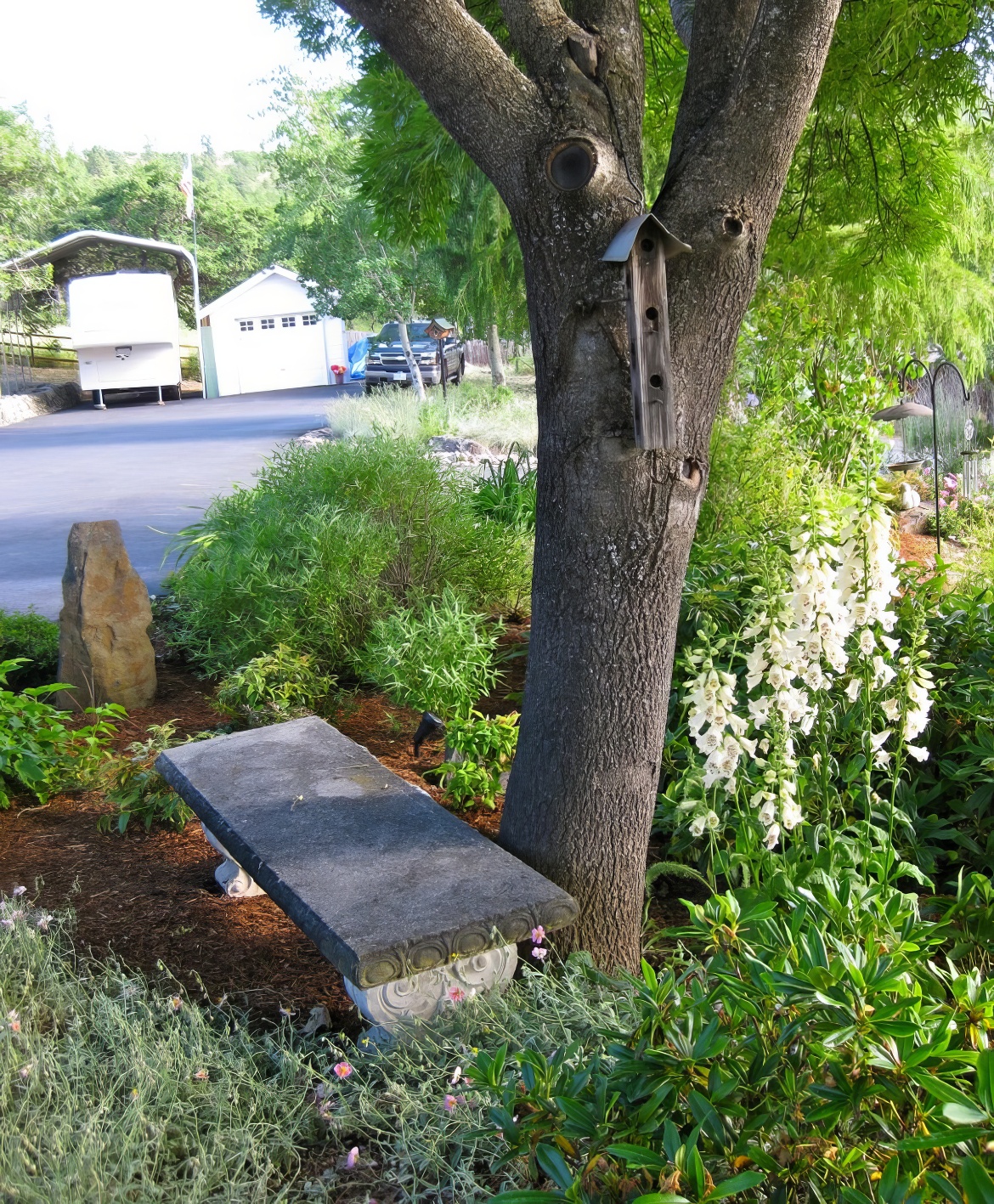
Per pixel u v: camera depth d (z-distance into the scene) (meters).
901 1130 1.73
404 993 2.61
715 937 2.24
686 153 2.71
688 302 2.70
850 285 6.20
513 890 2.71
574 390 2.78
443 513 6.52
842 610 2.76
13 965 2.91
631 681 2.90
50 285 33.66
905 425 11.84
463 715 4.85
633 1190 1.68
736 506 6.69
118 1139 2.21
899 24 4.35
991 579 6.73
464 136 2.76
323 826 3.12
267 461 7.82
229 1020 2.80
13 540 10.62
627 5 2.82
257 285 33.75
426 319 25.64
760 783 3.14
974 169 7.72
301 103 18.47
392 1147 2.32
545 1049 2.44
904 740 3.03
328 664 5.64
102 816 4.16
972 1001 1.88
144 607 5.56
